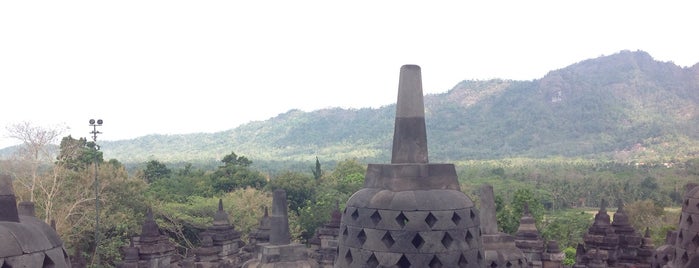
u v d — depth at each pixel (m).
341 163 100.06
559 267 23.81
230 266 26.44
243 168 77.31
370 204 9.31
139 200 51.00
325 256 25.86
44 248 8.16
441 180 9.54
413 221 8.88
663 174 115.94
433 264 8.82
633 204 74.81
